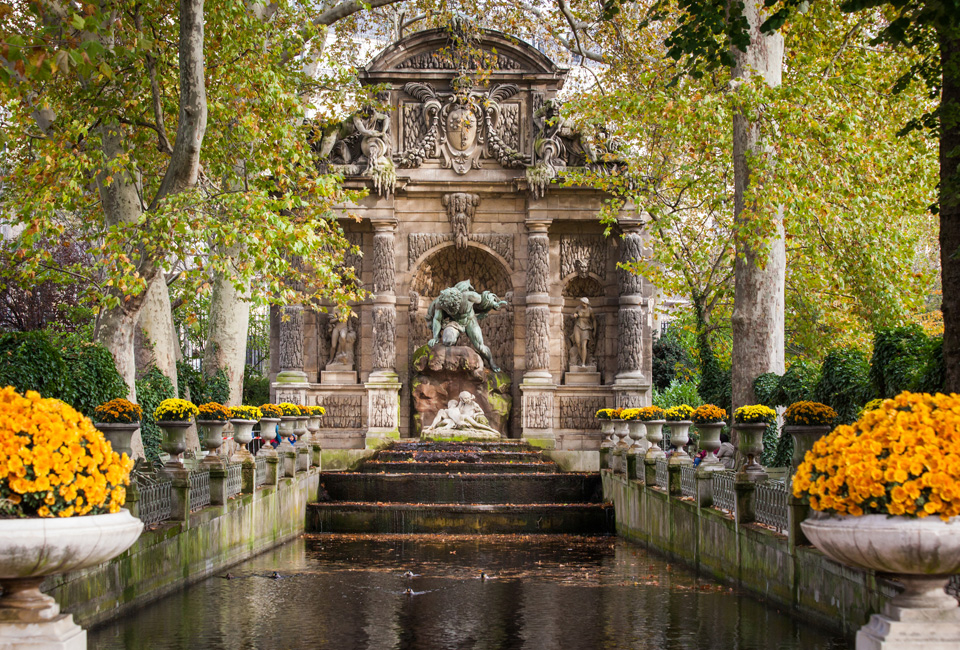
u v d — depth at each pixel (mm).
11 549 8609
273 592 18000
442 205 37250
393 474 30641
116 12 23609
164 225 21094
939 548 8391
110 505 9648
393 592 18141
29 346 20516
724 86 25609
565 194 36688
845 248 29984
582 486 30797
